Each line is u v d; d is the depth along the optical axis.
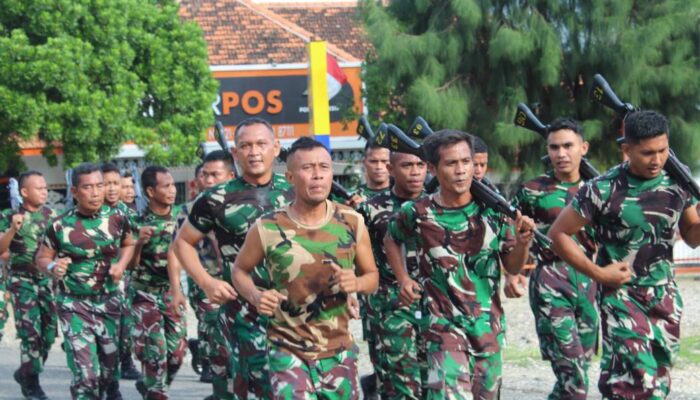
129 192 17.86
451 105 30.05
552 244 9.20
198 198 9.59
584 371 11.49
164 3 32.12
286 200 9.61
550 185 11.99
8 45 27.59
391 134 10.28
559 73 30.55
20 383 15.44
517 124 12.43
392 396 10.81
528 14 29.94
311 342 8.37
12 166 31.45
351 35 45.03
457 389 8.89
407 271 10.50
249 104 37.03
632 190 8.95
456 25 30.88
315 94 32.12
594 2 29.91
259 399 9.27
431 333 9.12
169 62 30.64
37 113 27.88
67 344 12.70
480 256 9.07
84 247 12.76
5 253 15.62
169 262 12.05
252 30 41.97
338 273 8.17
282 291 8.38
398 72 31.09
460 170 8.88
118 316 13.06
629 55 29.81
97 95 28.45
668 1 30.27
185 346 13.75
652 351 9.09
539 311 11.61
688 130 30.67
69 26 28.52
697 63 30.59
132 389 15.82
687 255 32.41
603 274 8.88
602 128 31.19
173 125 31.06
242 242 9.55
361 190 11.98
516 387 14.61
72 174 12.83
